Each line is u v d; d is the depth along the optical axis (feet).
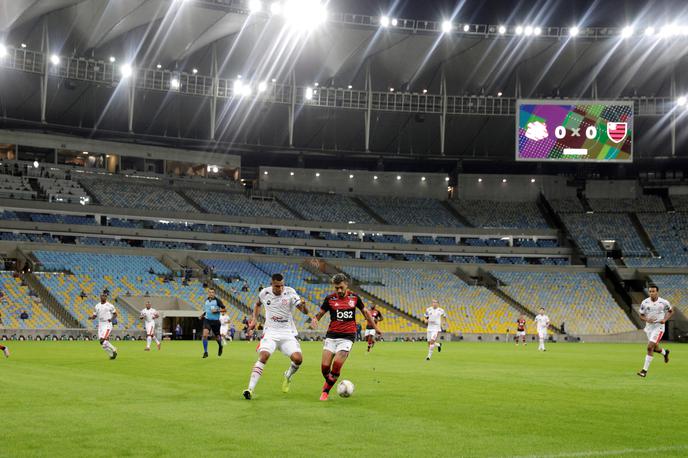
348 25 218.79
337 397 43.73
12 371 61.87
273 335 44.01
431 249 247.50
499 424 33.65
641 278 240.53
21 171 218.18
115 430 30.53
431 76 245.45
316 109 246.06
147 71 219.00
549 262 252.83
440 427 32.45
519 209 267.80
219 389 47.29
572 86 247.50
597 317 223.30
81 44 207.00
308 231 241.76
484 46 231.30
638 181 271.69
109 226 211.82
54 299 177.06
